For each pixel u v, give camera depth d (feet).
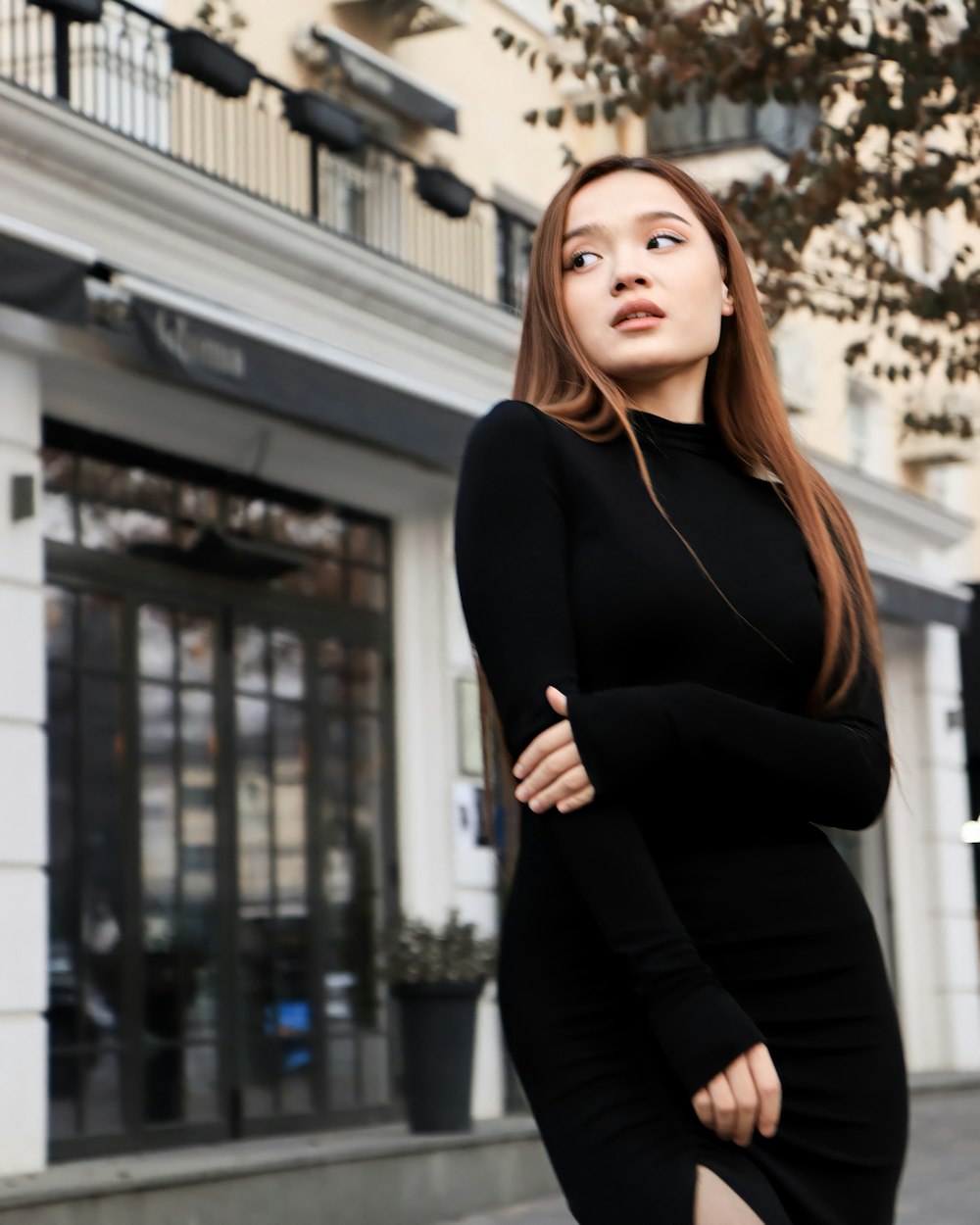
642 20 33.76
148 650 37.29
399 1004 37.65
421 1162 33.47
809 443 64.13
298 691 41.37
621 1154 7.08
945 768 67.31
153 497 37.76
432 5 46.91
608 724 6.98
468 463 7.68
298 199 43.21
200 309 33.22
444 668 44.75
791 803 7.38
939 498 73.61
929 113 32.78
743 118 57.88
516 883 7.61
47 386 34.71
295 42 44.57
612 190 7.98
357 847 42.60
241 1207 29.25
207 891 38.19
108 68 36.68
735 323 8.17
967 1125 47.50
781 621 7.53
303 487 41.60
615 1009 7.25
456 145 50.19
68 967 34.63
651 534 7.49
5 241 29.60
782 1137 7.13
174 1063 36.81
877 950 7.47
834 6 32.48
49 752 34.71
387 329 42.50
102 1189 26.81
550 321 7.95
